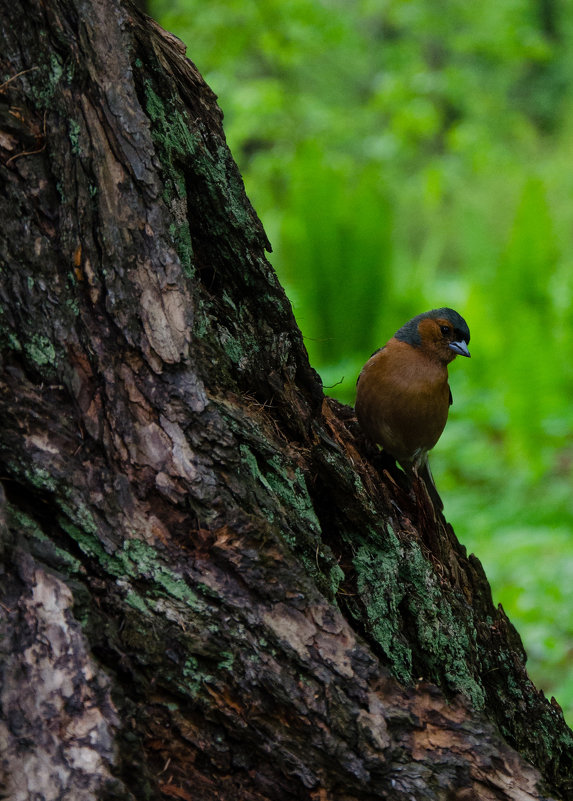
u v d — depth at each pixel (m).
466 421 19.78
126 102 4.52
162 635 4.18
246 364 4.99
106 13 4.54
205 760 4.23
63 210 4.34
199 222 5.09
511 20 24.86
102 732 3.75
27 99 4.30
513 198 28.77
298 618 4.41
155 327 4.44
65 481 4.15
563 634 12.08
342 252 20.03
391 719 4.47
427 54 30.69
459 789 4.52
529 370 17.75
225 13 20.31
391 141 24.44
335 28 21.88
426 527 6.24
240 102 21.44
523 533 15.16
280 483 4.74
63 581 3.96
